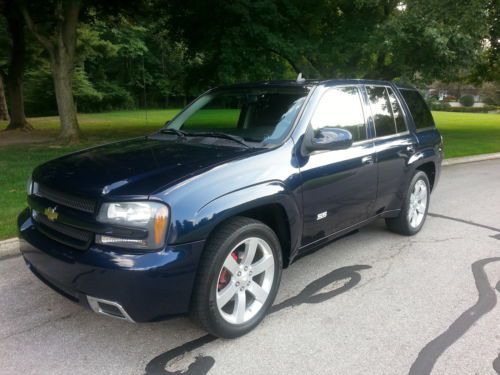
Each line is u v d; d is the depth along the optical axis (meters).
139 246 2.62
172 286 2.66
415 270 4.39
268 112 3.87
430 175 5.85
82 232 2.79
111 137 15.96
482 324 3.36
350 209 4.17
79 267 2.67
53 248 2.87
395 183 4.84
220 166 3.03
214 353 2.93
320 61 15.02
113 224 2.64
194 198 2.76
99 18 19.05
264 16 13.53
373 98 4.73
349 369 2.79
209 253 2.84
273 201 3.20
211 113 4.24
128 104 50.94
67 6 13.28
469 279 4.20
